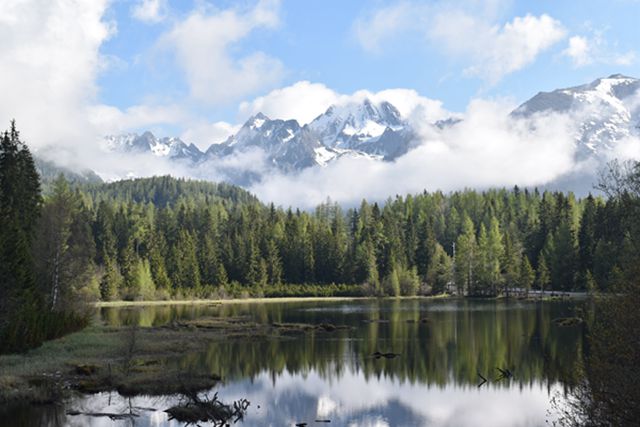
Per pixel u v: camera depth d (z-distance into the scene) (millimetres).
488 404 36156
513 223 168125
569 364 48062
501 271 146250
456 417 33281
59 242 70938
